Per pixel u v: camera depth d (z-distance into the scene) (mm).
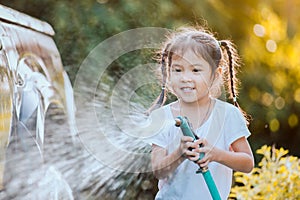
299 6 9531
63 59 6754
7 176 3023
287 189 4285
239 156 3260
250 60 8070
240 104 7836
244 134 3359
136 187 3736
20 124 3184
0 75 3021
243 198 4320
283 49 8781
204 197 3293
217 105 3354
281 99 8281
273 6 9242
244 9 8391
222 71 3416
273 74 8320
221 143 3357
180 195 3309
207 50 3303
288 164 4504
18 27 3627
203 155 3098
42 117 3482
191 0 7434
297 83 8555
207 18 7539
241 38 8156
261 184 4375
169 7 7219
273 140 8078
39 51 3842
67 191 3475
